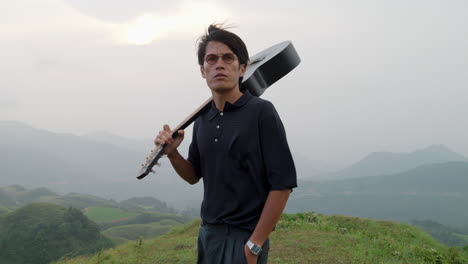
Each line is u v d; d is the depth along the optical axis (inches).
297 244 282.2
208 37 72.8
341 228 369.4
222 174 71.4
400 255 285.9
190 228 420.5
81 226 3467.0
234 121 70.6
